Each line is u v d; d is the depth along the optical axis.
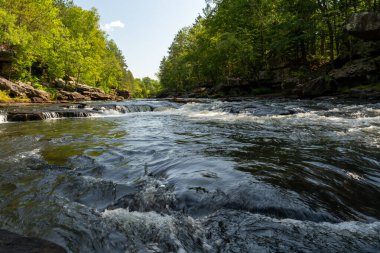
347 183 3.80
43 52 35.16
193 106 20.27
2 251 2.31
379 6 23.08
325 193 3.46
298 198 3.27
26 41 29.34
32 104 23.56
